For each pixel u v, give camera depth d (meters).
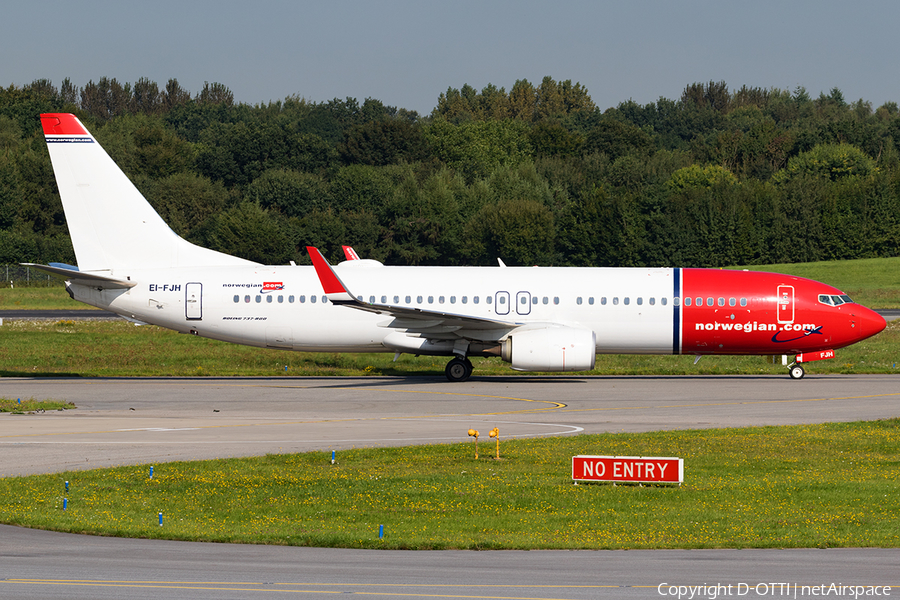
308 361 188.25
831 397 135.38
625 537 60.94
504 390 143.88
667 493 74.44
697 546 58.69
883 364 186.38
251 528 63.03
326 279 141.50
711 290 156.38
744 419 115.12
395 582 49.91
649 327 156.38
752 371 173.25
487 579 50.69
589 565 54.00
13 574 51.03
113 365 181.62
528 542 59.31
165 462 86.25
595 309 156.12
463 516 66.88
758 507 69.75
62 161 157.38
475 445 92.56
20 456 88.75
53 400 131.50
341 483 77.56
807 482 78.56
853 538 60.47
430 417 116.44
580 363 149.38
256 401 131.00
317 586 49.03
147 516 66.25
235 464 85.25
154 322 159.38
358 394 138.75
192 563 53.94
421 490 75.06
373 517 66.56
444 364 185.12
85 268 158.62
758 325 155.25
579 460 78.56
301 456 89.06
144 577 50.62
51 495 71.94
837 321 154.75
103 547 57.91
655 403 129.50
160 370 172.50
